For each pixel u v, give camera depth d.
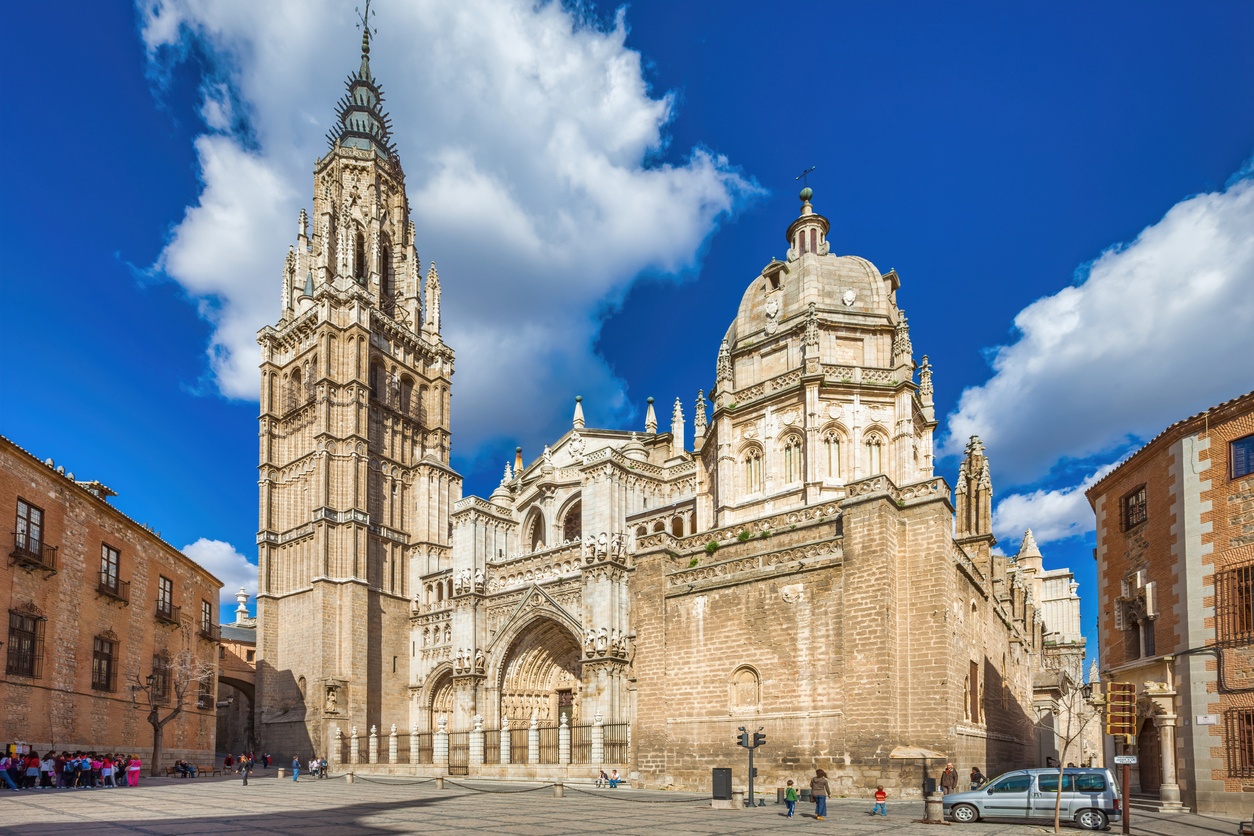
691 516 57.28
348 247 87.50
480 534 66.50
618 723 49.31
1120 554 32.03
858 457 47.44
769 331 52.28
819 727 34.94
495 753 57.84
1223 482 26.66
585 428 71.88
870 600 34.34
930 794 25.14
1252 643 25.08
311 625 73.12
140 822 23.08
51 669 37.66
